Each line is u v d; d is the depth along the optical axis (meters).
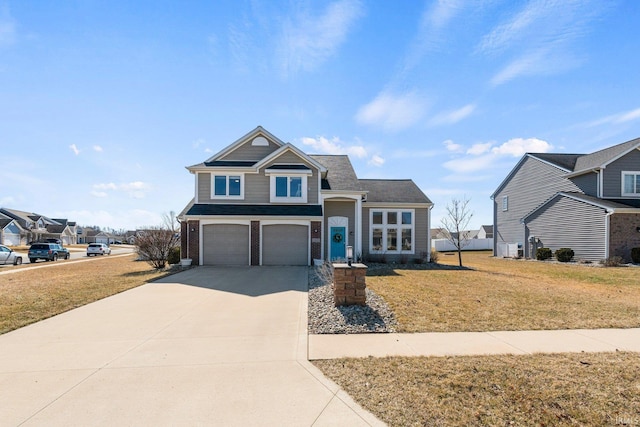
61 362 4.99
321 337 6.13
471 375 4.45
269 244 17.69
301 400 3.88
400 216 21.52
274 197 18.66
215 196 18.64
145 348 5.57
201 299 9.36
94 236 95.88
